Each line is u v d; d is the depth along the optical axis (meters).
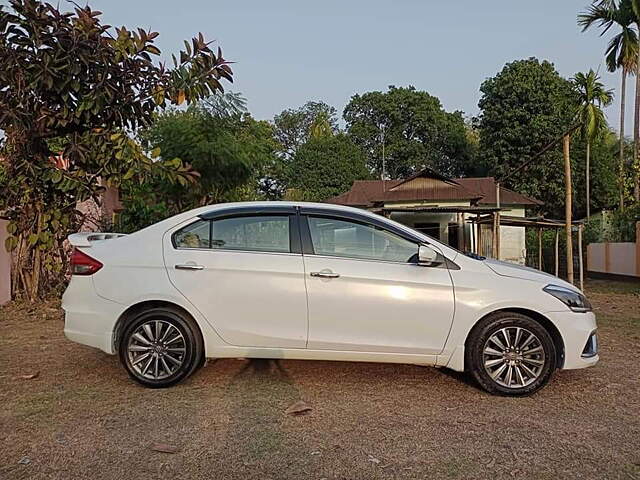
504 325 5.05
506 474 3.50
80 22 9.06
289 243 5.25
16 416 4.48
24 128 9.24
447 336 5.06
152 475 3.47
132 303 5.20
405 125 46.91
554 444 3.96
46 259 10.50
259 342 5.16
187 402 4.82
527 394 5.03
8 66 8.83
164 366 5.21
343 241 5.26
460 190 21.92
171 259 5.26
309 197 36.88
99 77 9.35
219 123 17.58
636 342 7.59
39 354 6.60
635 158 28.97
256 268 5.16
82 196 9.80
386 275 5.09
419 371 5.78
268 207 5.38
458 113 47.84
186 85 10.02
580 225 15.62
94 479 3.42
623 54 28.19
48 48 9.07
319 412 4.57
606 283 18.03
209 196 16.67
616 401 4.92
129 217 13.66
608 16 27.81
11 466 3.58
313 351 5.13
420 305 5.05
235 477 3.45
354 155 41.00
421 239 5.25
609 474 3.50
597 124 30.64
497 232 16.17
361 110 48.38
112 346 5.24
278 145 45.19
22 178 9.71
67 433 4.13
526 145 34.69
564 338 5.07
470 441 4.00
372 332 5.08
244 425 4.28
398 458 3.72
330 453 3.78
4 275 10.27
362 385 5.32
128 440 4.00
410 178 22.31
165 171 10.25
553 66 35.97
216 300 5.16
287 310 5.11
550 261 22.81
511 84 35.06
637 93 28.33
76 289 5.33
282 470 3.54
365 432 4.16
